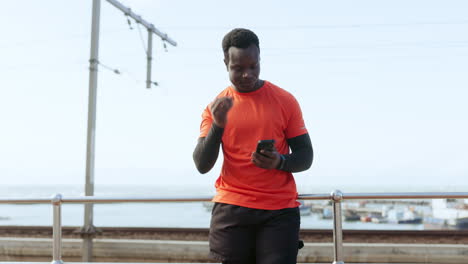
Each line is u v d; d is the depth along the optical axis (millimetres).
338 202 2361
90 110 9359
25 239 7703
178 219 39250
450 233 6504
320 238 6688
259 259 1906
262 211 1903
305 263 6633
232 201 1938
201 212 45281
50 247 7609
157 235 7484
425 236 6551
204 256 7020
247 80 1855
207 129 2016
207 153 1864
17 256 7688
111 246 7594
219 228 1984
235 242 1943
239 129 1938
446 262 6344
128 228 7734
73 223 29922
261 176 1928
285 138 2014
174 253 7160
